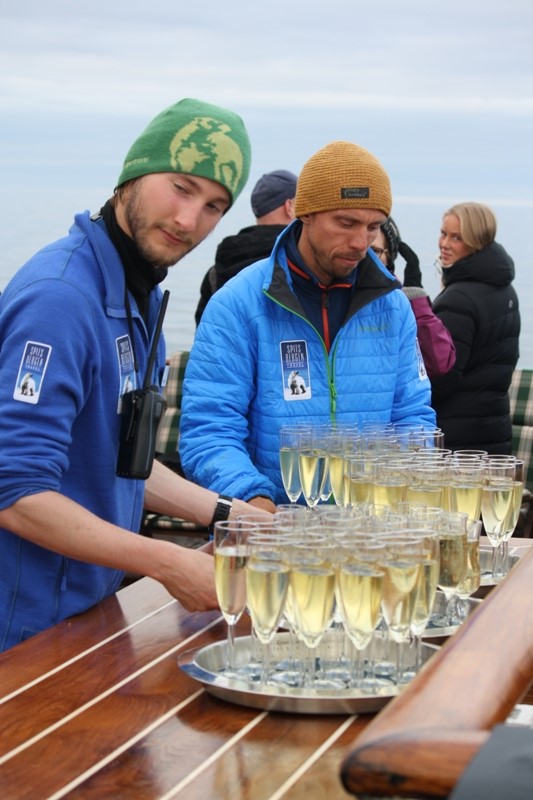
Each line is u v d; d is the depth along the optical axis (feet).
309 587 5.19
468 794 2.57
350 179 9.00
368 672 5.47
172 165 6.79
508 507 7.30
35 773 4.48
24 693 5.38
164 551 6.31
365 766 2.80
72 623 6.56
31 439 6.35
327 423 9.47
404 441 8.59
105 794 4.30
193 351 9.56
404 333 10.11
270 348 9.48
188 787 4.35
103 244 6.90
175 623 6.54
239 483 8.73
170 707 5.19
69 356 6.48
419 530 5.43
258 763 4.57
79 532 6.31
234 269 14.79
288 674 5.46
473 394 15.52
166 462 17.22
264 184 16.22
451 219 15.51
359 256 9.26
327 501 9.29
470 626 3.92
